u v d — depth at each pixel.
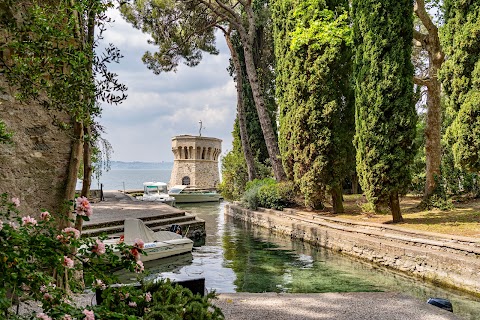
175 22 27.47
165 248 13.15
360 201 19.09
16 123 5.59
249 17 25.44
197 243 16.67
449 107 12.10
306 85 17.86
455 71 11.58
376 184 14.16
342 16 16.38
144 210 21.27
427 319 6.00
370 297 7.22
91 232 14.32
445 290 9.26
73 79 3.90
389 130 13.86
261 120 24.38
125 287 3.33
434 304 6.88
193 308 3.95
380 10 14.12
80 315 2.75
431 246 10.73
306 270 11.57
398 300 7.04
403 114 13.71
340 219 16.08
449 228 12.31
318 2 17.20
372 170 14.18
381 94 13.93
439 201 16.56
